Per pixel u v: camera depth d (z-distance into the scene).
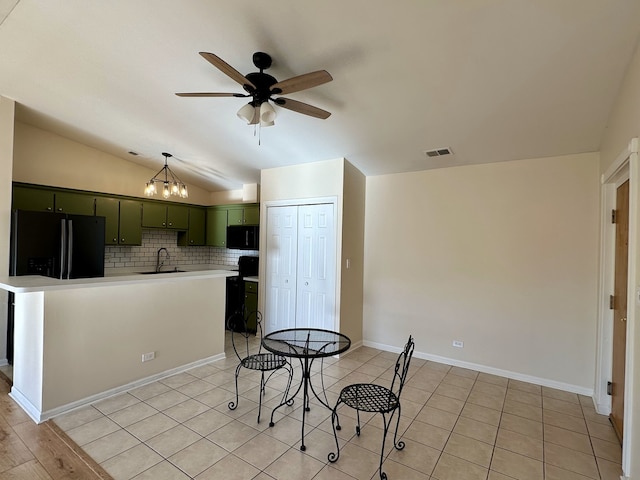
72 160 4.70
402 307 4.27
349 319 4.28
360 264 4.52
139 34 2.52
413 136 3.39
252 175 5.32
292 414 2.73
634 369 1.98
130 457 2.14
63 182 4.61
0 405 2.77
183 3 2.16
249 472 2.03
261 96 2.38
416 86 2.64
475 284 3.78
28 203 4.09
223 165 5.07
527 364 3.47
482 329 3.73
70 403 2.69
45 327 2.54
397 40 2.20
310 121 3.40
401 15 2.00
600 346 2.89
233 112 3.48
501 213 3.64
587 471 2.13
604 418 2.77
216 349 3.93
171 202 5.69
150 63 2.85
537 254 3.44
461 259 3.87
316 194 4.31
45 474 1.98
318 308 4.28
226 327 5.40
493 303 3.67
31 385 2.66
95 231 3.31
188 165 5.32
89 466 2.05
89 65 2.98
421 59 2.34
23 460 2.09
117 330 3.00
